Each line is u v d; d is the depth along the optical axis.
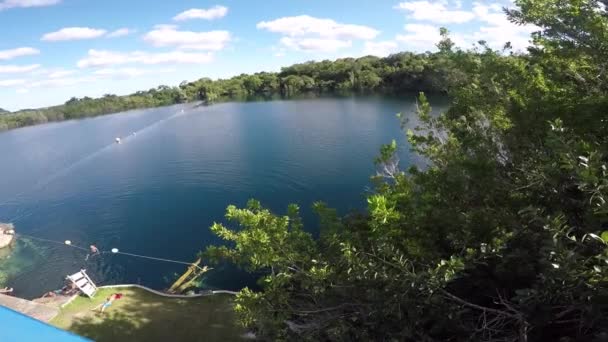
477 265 9.47
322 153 69.50
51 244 46.00
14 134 131.50
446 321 8.48
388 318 8.69
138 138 101.19
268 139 85.06
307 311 9.72
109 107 187.12
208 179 63.09
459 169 10.61
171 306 26.69
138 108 191.25
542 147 10.06
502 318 8.50
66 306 27.62
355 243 10.82
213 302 26.67
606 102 9.33
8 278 38.94
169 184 62.91
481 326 8.98
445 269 8.00
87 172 73.25
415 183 12.61
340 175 58.44
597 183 6.26
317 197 52.09
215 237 44.56
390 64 181.12
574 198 8.58
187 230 46.91
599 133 9.66
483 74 11.80
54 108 172.12
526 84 11.23
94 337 24.03
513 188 10.06
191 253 41.34
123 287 29.86
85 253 43.25
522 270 8.35
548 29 10.62
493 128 12.06
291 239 11.08
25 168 80.75
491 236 9.23
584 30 9.77
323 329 9.45
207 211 51.88
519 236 8.67
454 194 11.07
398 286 8.45
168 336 23.38
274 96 189.25
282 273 10.08
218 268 35.19
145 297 28.17
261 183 59.16
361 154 66.38
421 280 8.15
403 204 11.58
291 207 12.05
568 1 10.38
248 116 123.31
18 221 53.75
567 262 6.09
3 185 69.88
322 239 12.73
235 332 22.83
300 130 89.94
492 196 10.33
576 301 6.93
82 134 116.12
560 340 7.66
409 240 10.11
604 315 6.54
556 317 7.35
